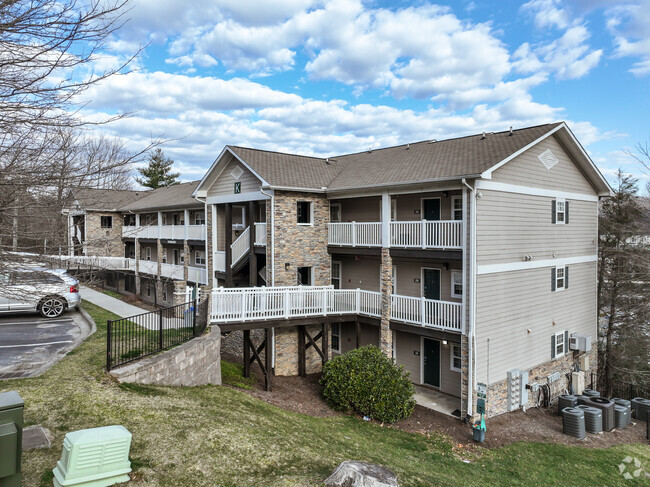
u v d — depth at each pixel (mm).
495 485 9719
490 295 14133
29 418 6949
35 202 5789
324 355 16828
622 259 23469
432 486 7836
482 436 12328
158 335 12289
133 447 6496
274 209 17297
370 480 5703
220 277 20984
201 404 9062
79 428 6809
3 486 4316
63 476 5164
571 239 18047
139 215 32781
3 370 9672
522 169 15320
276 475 6398
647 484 11016
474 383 13602
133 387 8812
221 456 6707
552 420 15219
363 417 13344
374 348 14758
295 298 15852
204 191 21719
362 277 19359
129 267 31609
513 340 15156
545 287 16609
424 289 17344
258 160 18578
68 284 16562
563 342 17734
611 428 15211
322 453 7918
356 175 18172
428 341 17219
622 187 24031
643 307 23188
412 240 15305
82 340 11922
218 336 12969
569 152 17672
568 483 10539
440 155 16531
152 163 56438
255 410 10344
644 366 23281
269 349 14898
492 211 14102
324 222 18703
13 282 6184
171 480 5863
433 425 13445
